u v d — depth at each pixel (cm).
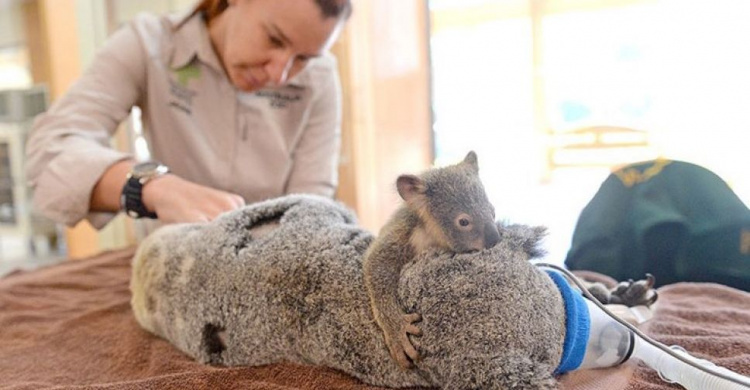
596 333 69
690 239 122
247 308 72
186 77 149
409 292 61
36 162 126
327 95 169
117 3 320
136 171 114
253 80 139
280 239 74
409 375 63
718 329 89
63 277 147
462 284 59
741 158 273
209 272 77
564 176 322
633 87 299
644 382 69
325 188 165
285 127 162
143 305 90
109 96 140
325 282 67
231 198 107
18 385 77
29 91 338
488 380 56
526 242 67
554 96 321
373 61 314
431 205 65
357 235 72
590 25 305
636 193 132
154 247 89
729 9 269
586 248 134
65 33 299
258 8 123
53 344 97
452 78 345
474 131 344
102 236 312
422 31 340
